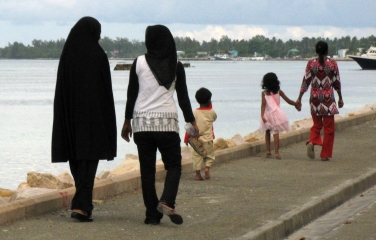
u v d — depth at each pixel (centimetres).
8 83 9362
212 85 8862
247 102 5375
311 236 927
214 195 1112
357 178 1268
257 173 1339
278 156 1538
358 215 1051
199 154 1213
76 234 829
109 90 889
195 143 1210
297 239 912
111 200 1066
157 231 858
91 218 905
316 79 1491
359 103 5331
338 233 936
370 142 1825
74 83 876
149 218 894
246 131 3169
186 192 1140
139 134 866
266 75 1530
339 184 1206
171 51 866
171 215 855
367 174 1313
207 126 1259
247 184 1216
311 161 1500
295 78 12181
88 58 876
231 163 1470
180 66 869
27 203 920
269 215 961
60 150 879
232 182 1238
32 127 3331
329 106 1483
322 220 1029
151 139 870
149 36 866
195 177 1298
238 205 1030
